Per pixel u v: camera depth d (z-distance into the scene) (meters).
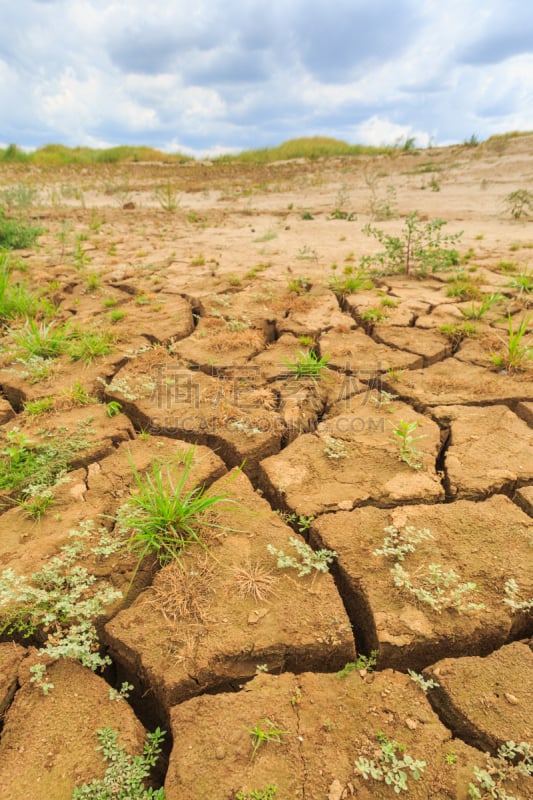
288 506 2.94
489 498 2.95
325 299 6.18
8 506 3.01
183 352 4.84
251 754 1.82
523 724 1.88
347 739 1.87
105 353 4.77
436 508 2.84
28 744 1.88
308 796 1.71
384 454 3.32
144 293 6.67
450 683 2.03
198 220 12.42
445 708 1.99
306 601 2.34
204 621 2.26
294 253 8.61
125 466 3.26
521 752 1.79
